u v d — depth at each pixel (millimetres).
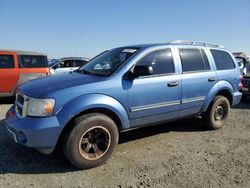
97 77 4449
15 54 9391
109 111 4328
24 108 3965
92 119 4043
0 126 6031
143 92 4648
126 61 4629
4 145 4879
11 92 9320
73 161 3982
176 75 5184
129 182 3750
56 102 3850
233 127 6578
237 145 5301
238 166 4348
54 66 14102
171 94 5066
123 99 4422
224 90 6301
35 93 3945
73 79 4402
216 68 6055
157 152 4832
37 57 9891
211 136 5820
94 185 3643
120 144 5180
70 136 3918
